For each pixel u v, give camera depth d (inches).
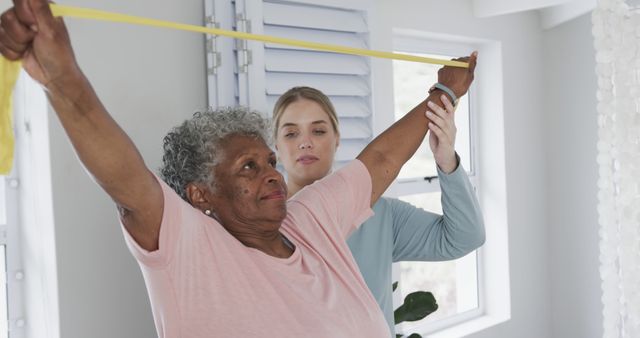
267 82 73.6
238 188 44.1
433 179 115.5
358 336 44.6
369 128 83.1
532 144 127.7
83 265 64.8
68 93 32.7
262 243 45.4
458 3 111.4
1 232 66.3
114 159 34.8
